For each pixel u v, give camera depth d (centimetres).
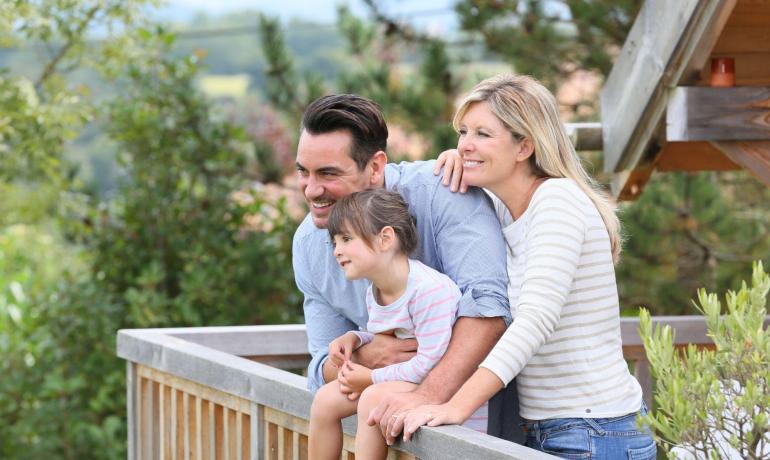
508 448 416
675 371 417
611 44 1340
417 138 1394
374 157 518
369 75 1379
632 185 759
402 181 530
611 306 479
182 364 643
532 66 1355
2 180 1359
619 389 477
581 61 1347
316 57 3303
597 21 1292
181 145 1321
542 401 480
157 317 1228
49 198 1348
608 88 743
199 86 1388
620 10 1289
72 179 1377
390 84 1375
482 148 493
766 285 430
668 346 423
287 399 549
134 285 1320
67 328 1292
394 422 455
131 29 1322
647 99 680
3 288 1568
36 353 1326
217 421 628
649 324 434
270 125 1530
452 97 1362
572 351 471
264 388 567
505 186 499
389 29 1424
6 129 1289
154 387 697
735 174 1341
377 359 493
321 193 513
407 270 486
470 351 475
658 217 1260
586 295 470
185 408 657
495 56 1377
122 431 1288
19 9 1259
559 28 1348
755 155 639
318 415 496
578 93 1374
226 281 1277
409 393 463
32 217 1398
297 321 1297
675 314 1281
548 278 454
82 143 2569
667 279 1284
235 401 605
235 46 4338
